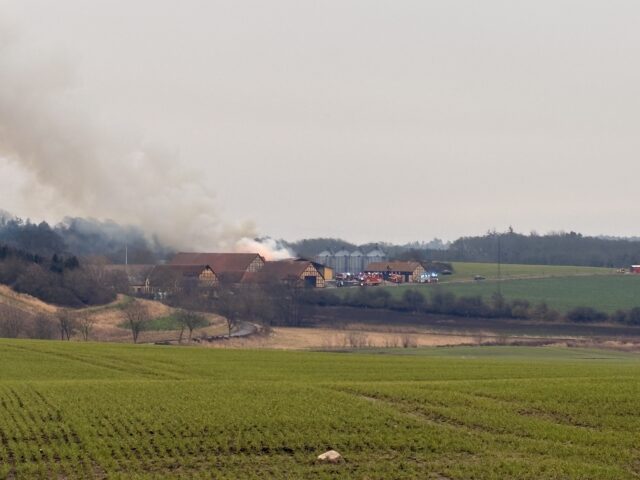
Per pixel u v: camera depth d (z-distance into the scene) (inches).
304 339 5757.9
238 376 3097.9
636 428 2074.3
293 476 1674.5
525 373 3159.5
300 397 2439.7
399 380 2970.0
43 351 3777.1
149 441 1926.7
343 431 2022.6
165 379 2984.7
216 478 1652.3
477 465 1732.3
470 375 3117.6
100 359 3543.3
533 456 1817.2
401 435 1975.9
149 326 6107.3
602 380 2783.0
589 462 1771.7
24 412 2186.3
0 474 1646.2
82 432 1974.7
